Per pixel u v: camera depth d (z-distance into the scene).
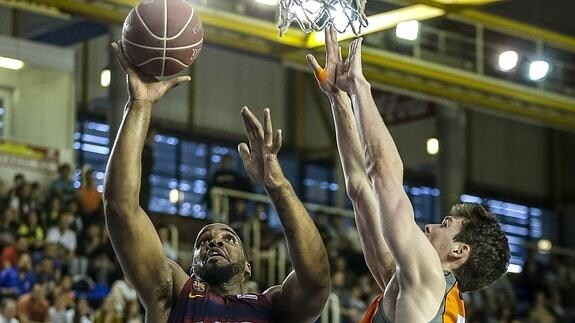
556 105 23.41
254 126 5.96
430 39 22.47
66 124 22.34
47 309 15.90
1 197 18.28
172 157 26.81
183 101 27.17
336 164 28.75
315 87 29.20
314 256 5.88
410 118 25.91
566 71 23.84
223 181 22.00
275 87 28.61
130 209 5.60
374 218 5.83
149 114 5.70
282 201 5.89
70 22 23.28
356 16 7.52
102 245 18.48
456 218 5.57
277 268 21.30
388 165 5.30
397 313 5.12
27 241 17.58
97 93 25.92
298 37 19.98
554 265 25.73
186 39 5.72
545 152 32.19
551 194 32.09
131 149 5.61
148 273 5.71
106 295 17.89
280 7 7.49
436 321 5.08
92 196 19.25
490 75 22.98
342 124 6.11
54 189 19.11
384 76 21.78
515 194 31.55
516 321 22.06
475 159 30.98
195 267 5.89
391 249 5.18
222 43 19.98
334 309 18.84
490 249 5.47
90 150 25.66
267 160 5.91
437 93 22.53
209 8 19.11
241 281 5.93
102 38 26.19
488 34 22.86
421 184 29.56
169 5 5.72
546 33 20.67
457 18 19.22
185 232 24.52
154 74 5.74
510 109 23.50
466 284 5.48
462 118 26.61
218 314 5.69
